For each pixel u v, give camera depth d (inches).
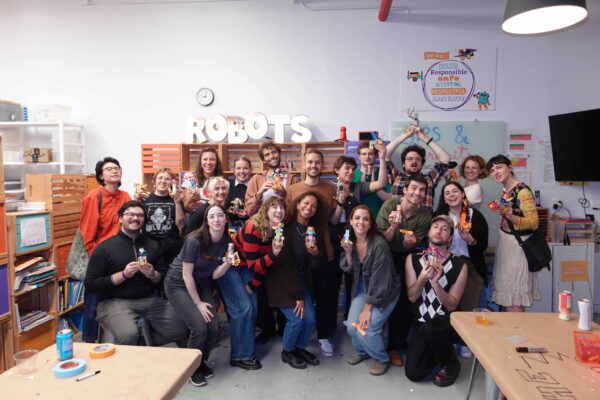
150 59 159.2
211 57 156.9
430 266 85.1
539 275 137.0
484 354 54.9
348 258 100.7
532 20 78.4
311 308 104.7
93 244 113.0
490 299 130.2
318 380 95.7
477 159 124.6
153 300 96.3
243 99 156.3
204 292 100.8
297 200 100.9
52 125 150.6
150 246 99.7
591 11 143.9
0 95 165.0
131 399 42.9
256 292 105.3
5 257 102.0
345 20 151.2
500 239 108.9
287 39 153.7
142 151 152.7
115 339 86.7
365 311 98.0
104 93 161.0
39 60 162.7
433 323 91.0
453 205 104.5
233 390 91.0
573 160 135.3
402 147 150.4
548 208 145.8
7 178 164.7
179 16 157.3
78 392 44.5
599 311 146.4
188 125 149.6
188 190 115.0
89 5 159.8
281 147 153.2
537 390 45.5
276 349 112.9
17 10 162.2
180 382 48.4
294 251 101.0
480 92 148.6
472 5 146.8
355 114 152.5
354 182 130.6
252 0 154.3
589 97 146.5
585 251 136.6
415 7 148.6
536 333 62.5
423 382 95.1
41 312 115.0
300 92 154.0
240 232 102.3
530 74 147.4
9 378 47.8
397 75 150.6
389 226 108.3
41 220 113.5
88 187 137.4
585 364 52.1
